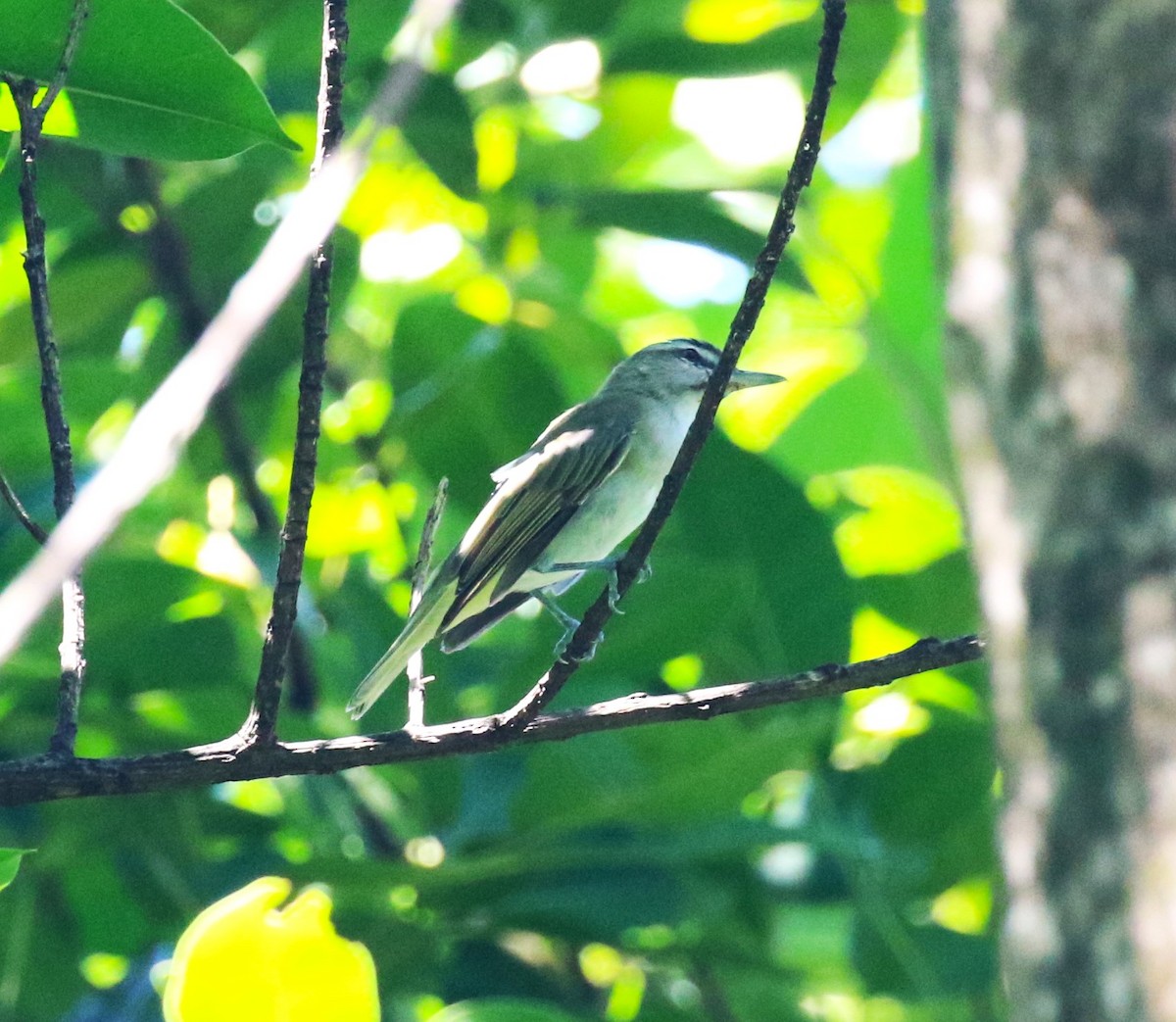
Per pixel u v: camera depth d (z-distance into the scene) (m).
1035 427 3.21
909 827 10.72
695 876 10.47
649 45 12.87
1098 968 2.96
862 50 13.00
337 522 13.72
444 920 9.88
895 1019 12.41
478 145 12.70
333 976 9.41
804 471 15.05
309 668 11.36
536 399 11.83
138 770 6.70
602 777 9.70
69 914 11.95
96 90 7.04
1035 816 3.11
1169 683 2.96
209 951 9.30
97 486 2.50
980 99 3.43
